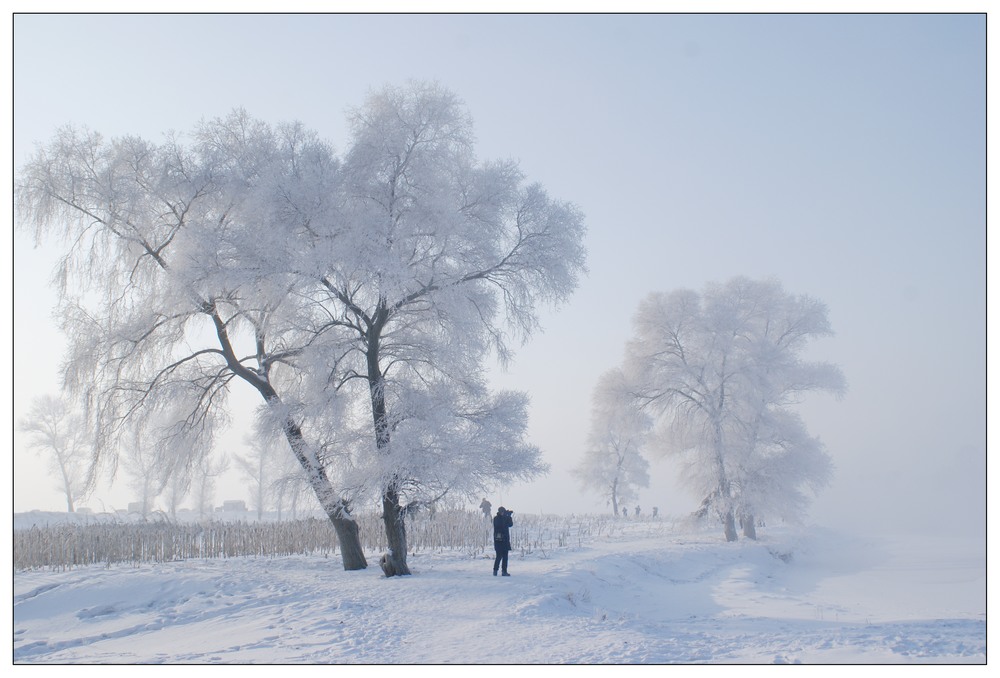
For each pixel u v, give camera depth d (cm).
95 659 1201
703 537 4128
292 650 1211
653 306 4372
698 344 4200
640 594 2048
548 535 3725
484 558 2533
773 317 4466
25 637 1491
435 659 1112
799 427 4144
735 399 4128
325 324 2064
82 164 2166
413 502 2008
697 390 4212
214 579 1914
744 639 1234
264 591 1773
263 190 1912
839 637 1193
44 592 1814
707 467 4116
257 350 2281
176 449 2247
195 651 1243
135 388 2166
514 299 2162
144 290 2192
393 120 2062
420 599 1631
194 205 2173
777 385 4184
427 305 2128
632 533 4284
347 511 2084
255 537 2623
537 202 2119
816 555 4091
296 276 1933
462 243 2014
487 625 1380
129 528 2448
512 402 2095
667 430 4378
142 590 1822
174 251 2069
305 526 2780
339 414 2045
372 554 2680
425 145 2084
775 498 3972
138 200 2133
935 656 1015
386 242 1933
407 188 2059
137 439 2198
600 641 1221
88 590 1816
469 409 2120
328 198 1958
